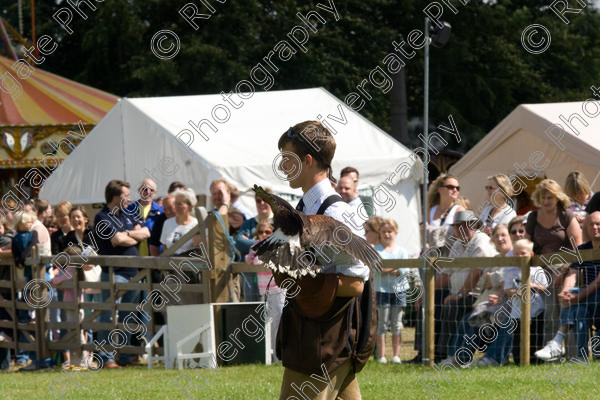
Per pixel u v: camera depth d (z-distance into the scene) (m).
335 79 57.06
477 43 62.81
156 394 14.60
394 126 58.50
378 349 19.52
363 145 31.89
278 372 17.16
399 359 19.16
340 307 7.96
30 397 14.90
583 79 63.91
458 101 63.56
